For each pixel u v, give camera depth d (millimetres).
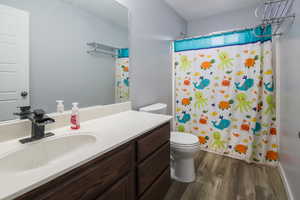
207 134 2346
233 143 2166
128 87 1756
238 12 2613
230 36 2068
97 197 796
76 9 1229
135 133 1043
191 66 2375
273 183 1662
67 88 1204
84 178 722
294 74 1442
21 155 812
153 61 2139
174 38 2650
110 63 1543
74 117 1121
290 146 1522
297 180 1315
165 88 2449
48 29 1067
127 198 1003
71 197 669
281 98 1842
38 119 910
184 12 2701
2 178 568
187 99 2453
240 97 2061
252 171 1871
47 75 1080
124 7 1640
